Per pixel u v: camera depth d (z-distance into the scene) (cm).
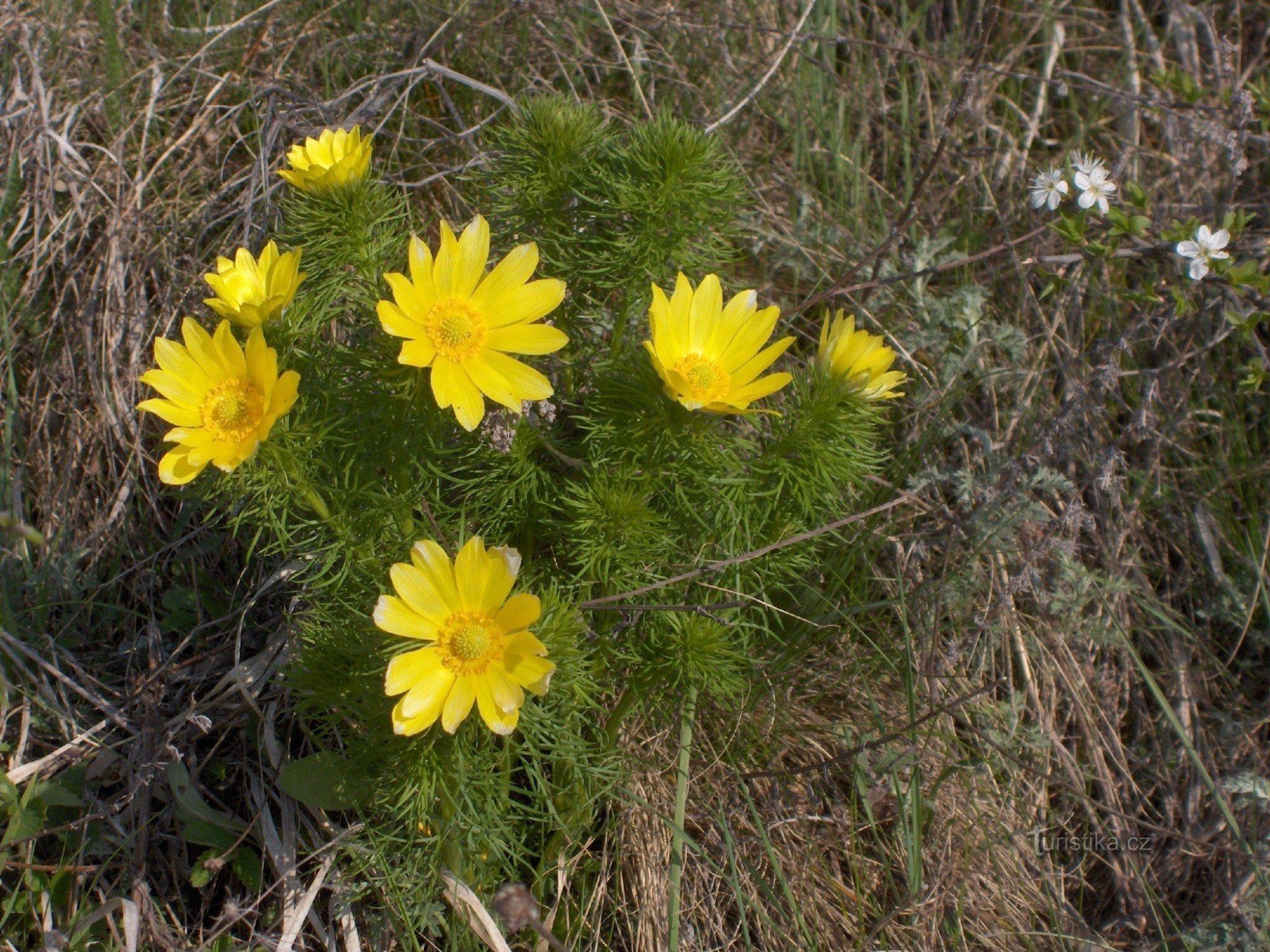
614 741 44
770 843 44
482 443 42
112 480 55
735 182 41
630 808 47
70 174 58
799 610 51
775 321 37
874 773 47
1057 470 56
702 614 39
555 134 41
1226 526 55
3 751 47
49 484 54
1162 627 53
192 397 34
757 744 49
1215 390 58
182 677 50
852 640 52
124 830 46
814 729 49
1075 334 59
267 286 38
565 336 35
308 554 39
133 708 49
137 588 52
